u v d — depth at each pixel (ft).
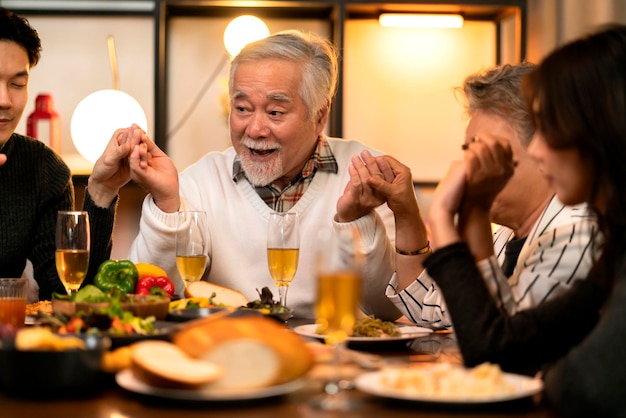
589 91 4.33
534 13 13.58
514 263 6.46
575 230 5.34
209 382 3.74
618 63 4.31
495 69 6.33
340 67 12.69
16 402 3.86
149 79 13.66
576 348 4.00
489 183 4.99
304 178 8.65
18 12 13.32
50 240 8.88
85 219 6.42
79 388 3.93
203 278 8.55
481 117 6.26
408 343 5.77
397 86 13.94
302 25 13.62
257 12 13.50
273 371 3.88
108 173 7.82
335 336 4.29
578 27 13.57
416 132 14.01
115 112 11.96
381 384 3.97
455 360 5.01
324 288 4.30
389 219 8.66
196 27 13.60
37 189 8.85
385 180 7.45
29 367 3.84
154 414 3.64
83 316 4.87
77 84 13.61
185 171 8.93
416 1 12.88
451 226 4.83
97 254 8.04
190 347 3.94
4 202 8.68
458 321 4.60
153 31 13.57
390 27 13.87
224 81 13.33
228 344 3.88
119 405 3.80
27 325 5.87
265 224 8.52
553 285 5.22
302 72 8.18
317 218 8.55
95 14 13.41
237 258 8.50
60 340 4.02
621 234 4.43
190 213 7.03
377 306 7.93
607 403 3.82
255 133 8.14
